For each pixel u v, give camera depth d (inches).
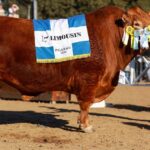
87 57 538.9
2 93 876.6
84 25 550.0
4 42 537.6
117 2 1729.8
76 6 1812.3
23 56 538.0
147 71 1235.9
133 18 555.8
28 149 478.0
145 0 1768.0
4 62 539.2
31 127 586.9
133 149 486.3
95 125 601.3
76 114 691.4
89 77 541.3
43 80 543.2
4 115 680.4
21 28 543.5
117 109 772.0
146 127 598.5
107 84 550.9
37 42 539.2
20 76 542.3
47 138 528.4
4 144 498.6
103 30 550.0
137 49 558.3
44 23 551.8
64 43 540.7
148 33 558.6
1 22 547.2
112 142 514.6
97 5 1758.1
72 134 549.0
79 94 548.1
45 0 1834.4
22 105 801.6
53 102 846.5
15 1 1892.2
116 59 553.9
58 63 540.4
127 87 1124.5
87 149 482.6
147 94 1010.1
